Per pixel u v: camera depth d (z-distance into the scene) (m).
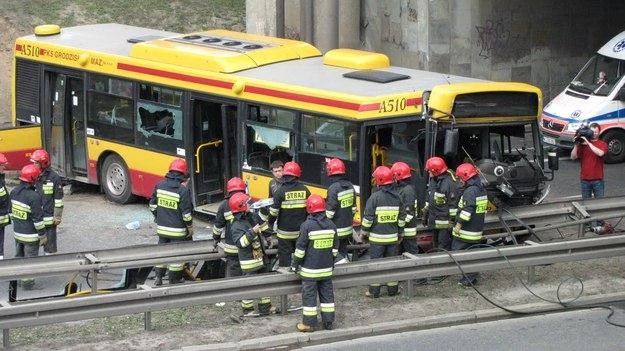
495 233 26.33
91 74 32.84
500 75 44.34
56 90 34.16
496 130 26.45
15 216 24.69
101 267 21.44
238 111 28.95
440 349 20.89
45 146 34.56
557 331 21.89
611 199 27.05
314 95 27.00
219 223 22.47
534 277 24.83
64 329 21.89
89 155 33.31
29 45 34.69
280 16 42.94
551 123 39.03
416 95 25.77
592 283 24.73
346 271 22.02
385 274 22.52
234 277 21.52
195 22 51.34
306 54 31.12
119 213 31.86
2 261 21.30
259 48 30.59
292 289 21.83
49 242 26.02
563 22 45.41
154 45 31.39
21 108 35.22
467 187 23.75
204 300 21.14
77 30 35.72
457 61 43.09
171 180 23.97
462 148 26.06
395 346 21.08
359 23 44.69
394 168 23.70
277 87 27.91
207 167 30.59
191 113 30.06
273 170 24.48
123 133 32.16
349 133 26.25
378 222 23.20
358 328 21.75
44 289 23.09
